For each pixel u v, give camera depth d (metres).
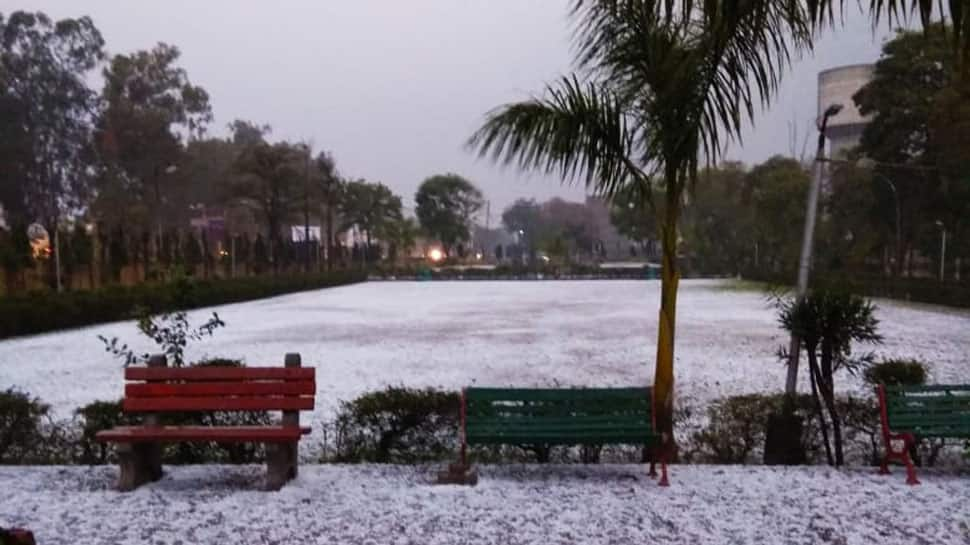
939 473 5.38
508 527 4.20
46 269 30.17
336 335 18.02
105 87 57.06
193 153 61.22
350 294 40.41
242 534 4.07
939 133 26.48
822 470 5.40
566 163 5.53
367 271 62.25
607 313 24.64
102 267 32.50
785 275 36.41
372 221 69.44
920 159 30.69
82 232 31.62
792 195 38.44
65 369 12.73
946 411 5.28
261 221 57.88
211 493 4.81
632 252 86.44
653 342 15.88
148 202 57.16
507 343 15.87
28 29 52.06
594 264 72.06
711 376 11.20
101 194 54.00
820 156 6.55
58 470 5.41
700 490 4.89
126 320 24.06
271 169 49.12
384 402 5.94
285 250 51.12
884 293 32.75
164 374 4.90
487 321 21.70
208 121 63.66
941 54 28.44
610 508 4.53
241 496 4.74
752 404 6.38
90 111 54.66
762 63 5.11
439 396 6.02
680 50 5.23
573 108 5.40
